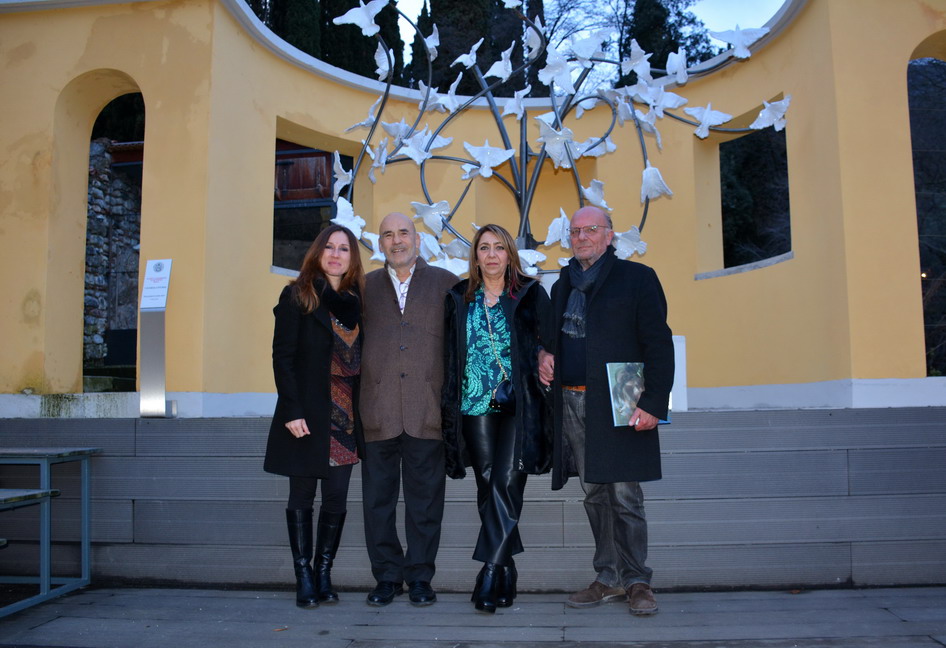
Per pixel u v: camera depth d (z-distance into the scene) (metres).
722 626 2.37
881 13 3.80
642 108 5.25
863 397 3.60
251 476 3.05
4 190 4.00
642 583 2.49
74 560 3.14
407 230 2.60
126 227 7.23
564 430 2.52
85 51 4.11
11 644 2.29
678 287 5.06
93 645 2.28
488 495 2.50
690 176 5.05
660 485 2.90
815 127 4.01
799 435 2.92
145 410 3.48
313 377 2.52
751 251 11.11
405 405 2.51
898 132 3.74
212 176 3.99
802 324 4.16
